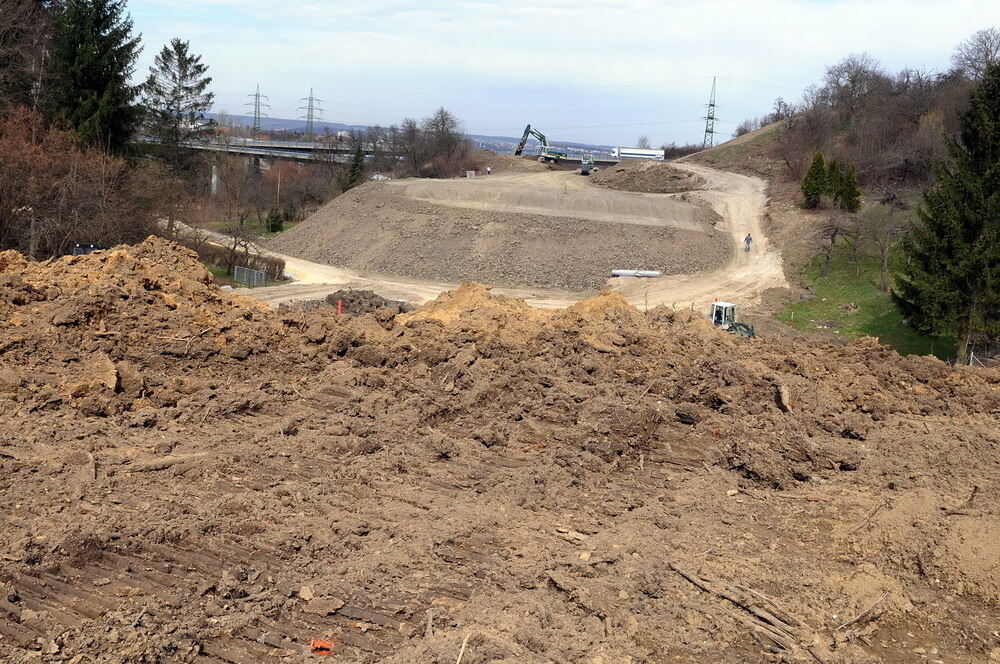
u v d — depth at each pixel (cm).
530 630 579
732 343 1349
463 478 866
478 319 1336
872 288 3453
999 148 2611
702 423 1038
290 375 1129
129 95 3509
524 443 976
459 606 618
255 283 3503
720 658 581
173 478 800
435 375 1158
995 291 2464
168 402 980
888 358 1316
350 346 1212
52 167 2677
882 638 625
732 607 647
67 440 848
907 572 716
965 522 775
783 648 598
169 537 682
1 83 3052
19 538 651
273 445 897
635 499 847
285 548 686
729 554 733
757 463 912
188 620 578
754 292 3591
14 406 898
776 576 697
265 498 772
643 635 599
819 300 3431
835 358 1331
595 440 973
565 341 1257
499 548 717
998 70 2666
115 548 660
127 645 540
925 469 927
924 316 2600
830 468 937
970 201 2573
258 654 555
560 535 752
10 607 571
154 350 1095
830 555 746
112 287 1147
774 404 1081
